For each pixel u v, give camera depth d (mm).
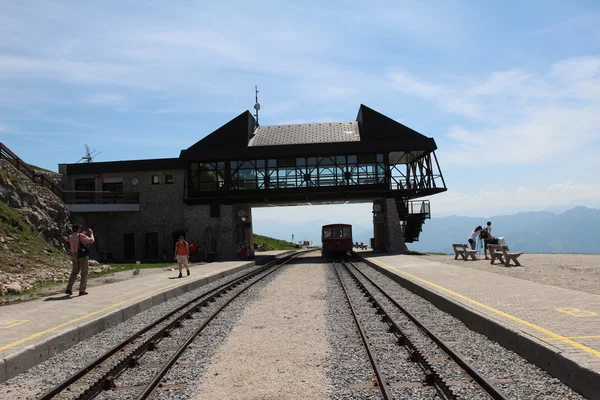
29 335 9148
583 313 9195
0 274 18422
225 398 6348
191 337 9633
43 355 8508
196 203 39500
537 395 5875
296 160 37969
